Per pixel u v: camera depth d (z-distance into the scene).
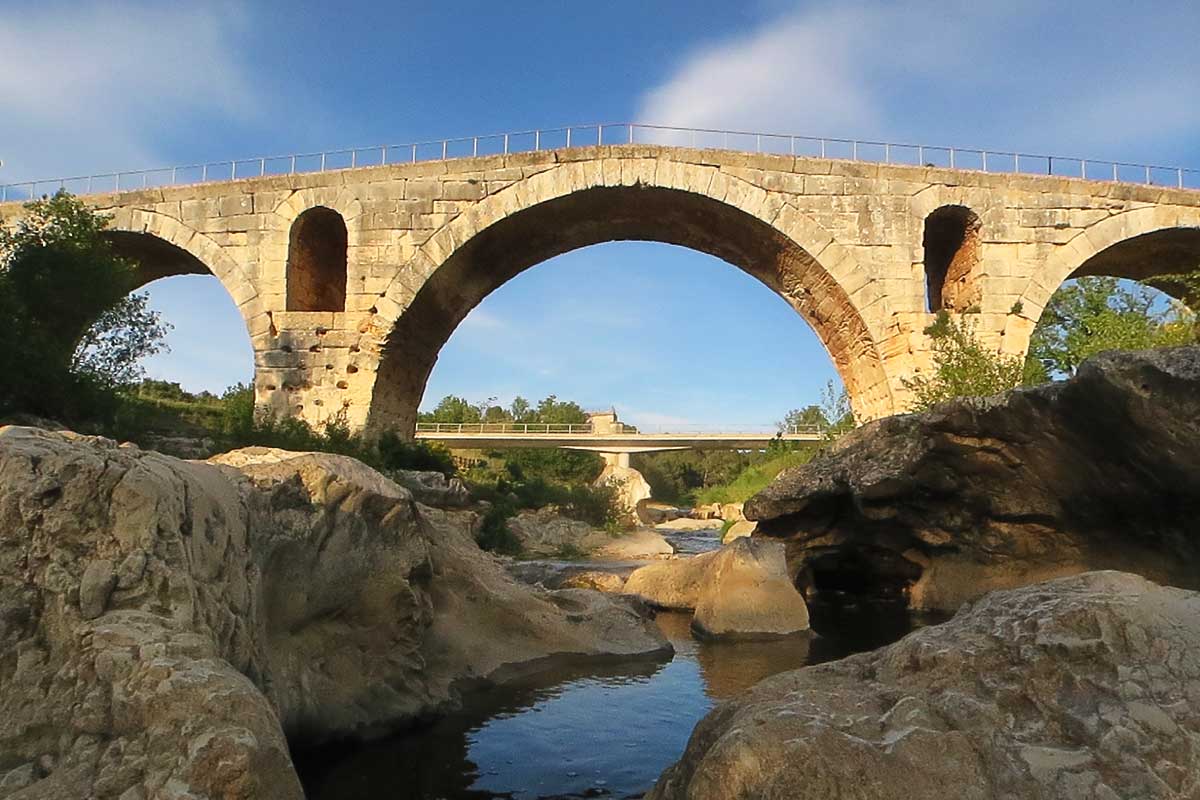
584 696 7.99
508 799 5.31
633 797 5.39
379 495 6.99
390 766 5.89
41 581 3.50
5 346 15.35
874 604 13.93
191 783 2.80
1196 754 2.94
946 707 3.36
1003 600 4.15
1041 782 2.98
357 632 6.77
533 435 56.84
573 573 17.02
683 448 59.97
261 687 4.72
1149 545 9.39
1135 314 23.52
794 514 14.06
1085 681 3.34
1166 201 23.02
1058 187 22.98
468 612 9.19
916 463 11.65
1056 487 10.18
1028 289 22.67
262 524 5.49
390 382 24.44
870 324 22.50
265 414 21.91
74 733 3.11
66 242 17.88
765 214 22.78
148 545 3.78
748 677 8.83
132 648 3.25
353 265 23.38
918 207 22.84
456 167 23.45
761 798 3.03
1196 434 7.17
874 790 2.98
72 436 4.47
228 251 23.86
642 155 23.08
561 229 25.28
